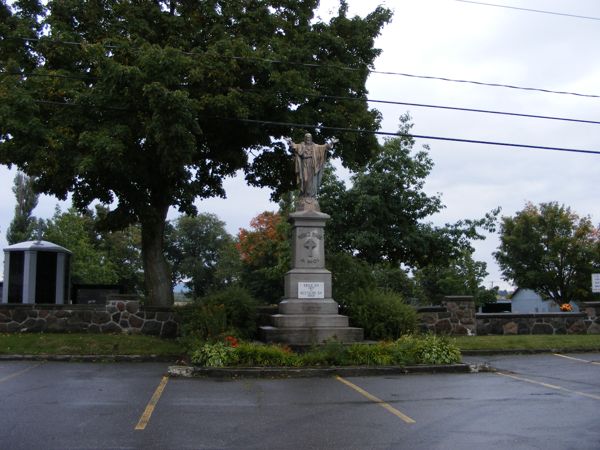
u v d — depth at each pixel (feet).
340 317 54.13
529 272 132.36
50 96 55.36
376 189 78.69
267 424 26.13
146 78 51.88
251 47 61.31
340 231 80.38
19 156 52.49
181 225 273.75
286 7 67.77
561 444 22.84
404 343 45.85
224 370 40.22
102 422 26.27
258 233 180.65
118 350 51.16
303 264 56.44
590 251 128.26
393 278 145.48
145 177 58.54
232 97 55.31
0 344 51.49
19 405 30.01
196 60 56.29
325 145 59.11
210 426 25.67
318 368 41.19
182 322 56.80
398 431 24.94
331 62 65.21
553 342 58.59
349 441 23.27
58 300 82.07
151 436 23.86
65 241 152.76
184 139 50.98
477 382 38.22
